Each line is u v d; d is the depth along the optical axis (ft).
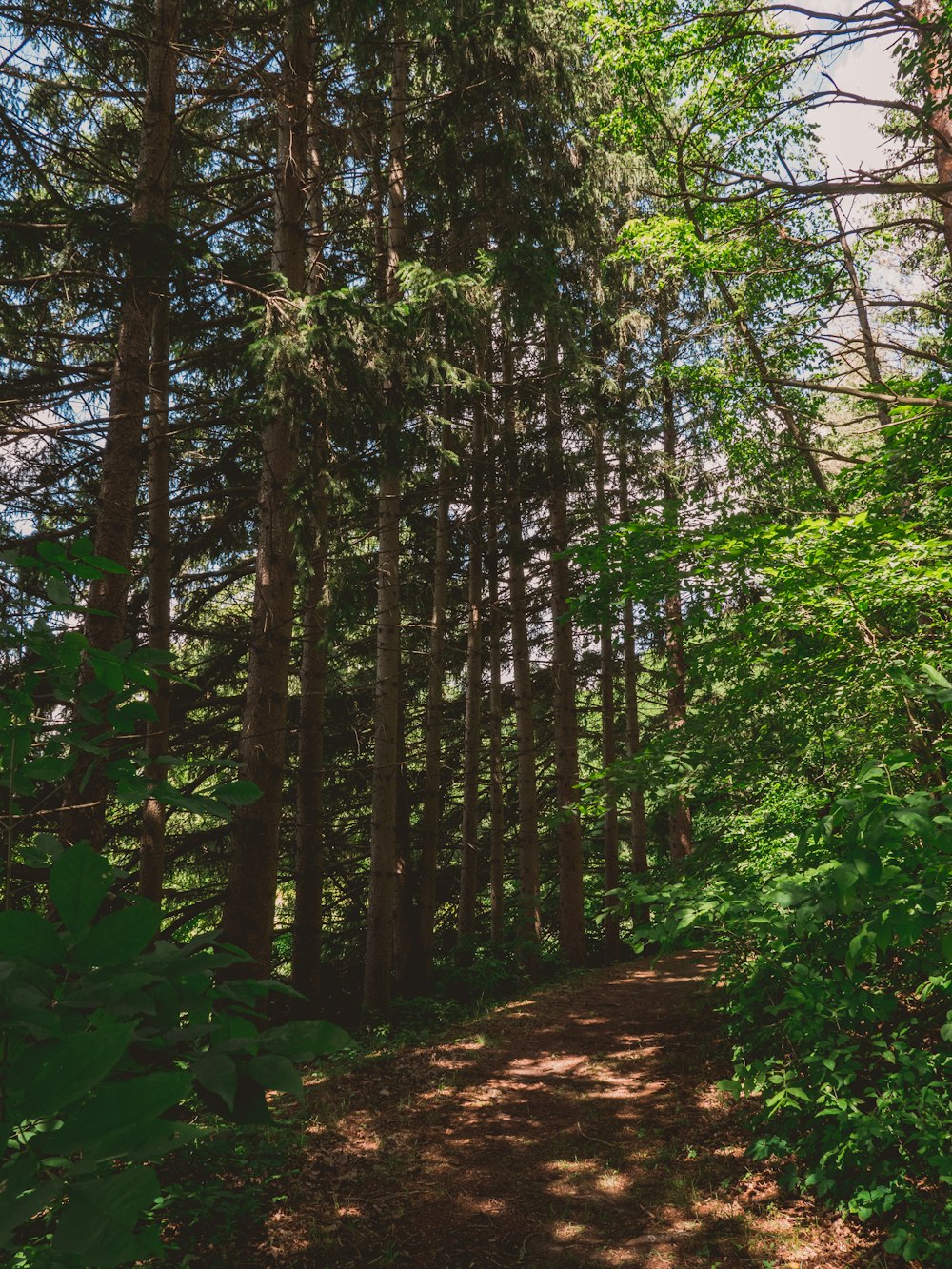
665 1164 18.26
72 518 32.58
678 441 57.36
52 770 4.67
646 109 28.45
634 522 20.17
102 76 31.60
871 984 17.62
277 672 26.08
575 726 51.39
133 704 5.03
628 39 26.86
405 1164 18.76
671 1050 25.76
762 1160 17.60
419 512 47.93
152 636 30.25
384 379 26.63
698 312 50.29
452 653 55.72
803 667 18.66
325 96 32.27
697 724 21.01
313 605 35.86
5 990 3.05
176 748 40.11
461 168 40.37
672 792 20.29
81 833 18.88
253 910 24.53
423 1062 26.08
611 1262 14.97
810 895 8.91
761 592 19.38
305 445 27.78
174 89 24.21
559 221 43.88
